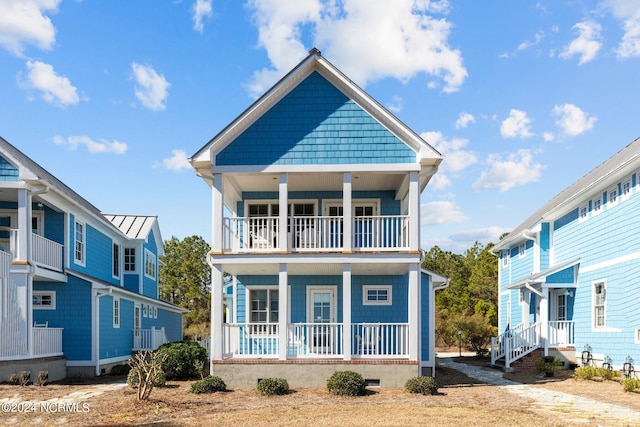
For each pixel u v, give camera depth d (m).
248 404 13.19
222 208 16.09
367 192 18.78
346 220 15.93
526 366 20.75
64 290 20.09
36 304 19.92
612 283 18.08
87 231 22.61
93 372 19.84
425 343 18.92
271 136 16.23
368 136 16.20
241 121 16.02
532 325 21.31
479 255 49.28
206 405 13.07
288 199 18.84
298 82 16.44
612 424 10.74
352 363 15.40
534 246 23.91
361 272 18.03
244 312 18.42
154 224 30.23
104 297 21.23
